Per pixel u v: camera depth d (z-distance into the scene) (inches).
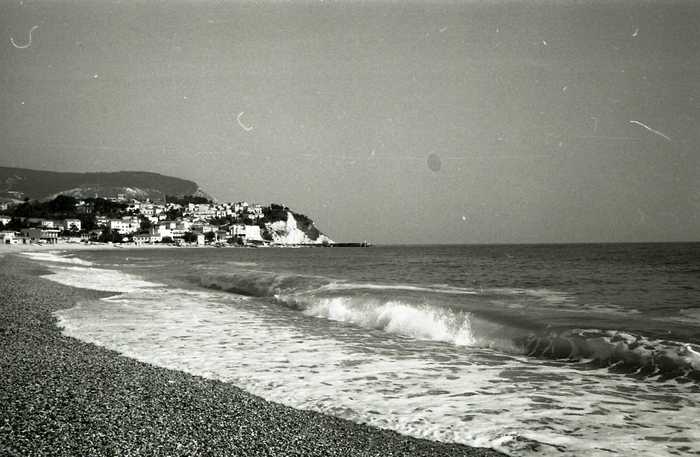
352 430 208.2
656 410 233.9
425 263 1766.7
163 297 713.6
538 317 439.2
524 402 248.2
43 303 613.3
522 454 187.0
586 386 275.6
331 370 312.3
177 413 209.8
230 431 193.2
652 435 203.2
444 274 1130.0
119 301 656.4
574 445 194.4
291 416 219.0
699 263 1427.2
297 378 293.3
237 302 665.6
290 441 188.4
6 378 251.4
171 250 5575.8
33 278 973.8
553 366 323.6
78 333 428.8
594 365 324.8
